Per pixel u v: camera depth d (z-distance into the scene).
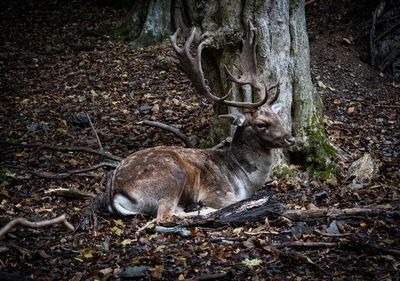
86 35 16.52
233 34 8.80
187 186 7.18
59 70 14.15
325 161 8.84
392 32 14.34
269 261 5.84
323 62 13.75
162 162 7.04
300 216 6.70
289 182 8.23
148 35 15.56
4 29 17.42
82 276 5.66
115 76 13.59
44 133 10.75
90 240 6.48
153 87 12.94
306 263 5.75
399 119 11.44
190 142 9.37
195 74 7.50
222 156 7.58
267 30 8.87
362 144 9.94
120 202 6.91
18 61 14.81
